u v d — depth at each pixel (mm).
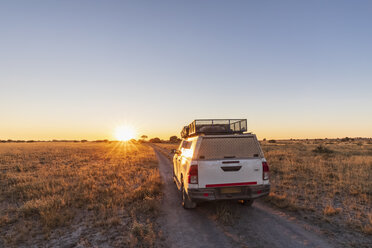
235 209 5547
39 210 5344
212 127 5887
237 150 4934
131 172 11570
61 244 3793
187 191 4812
